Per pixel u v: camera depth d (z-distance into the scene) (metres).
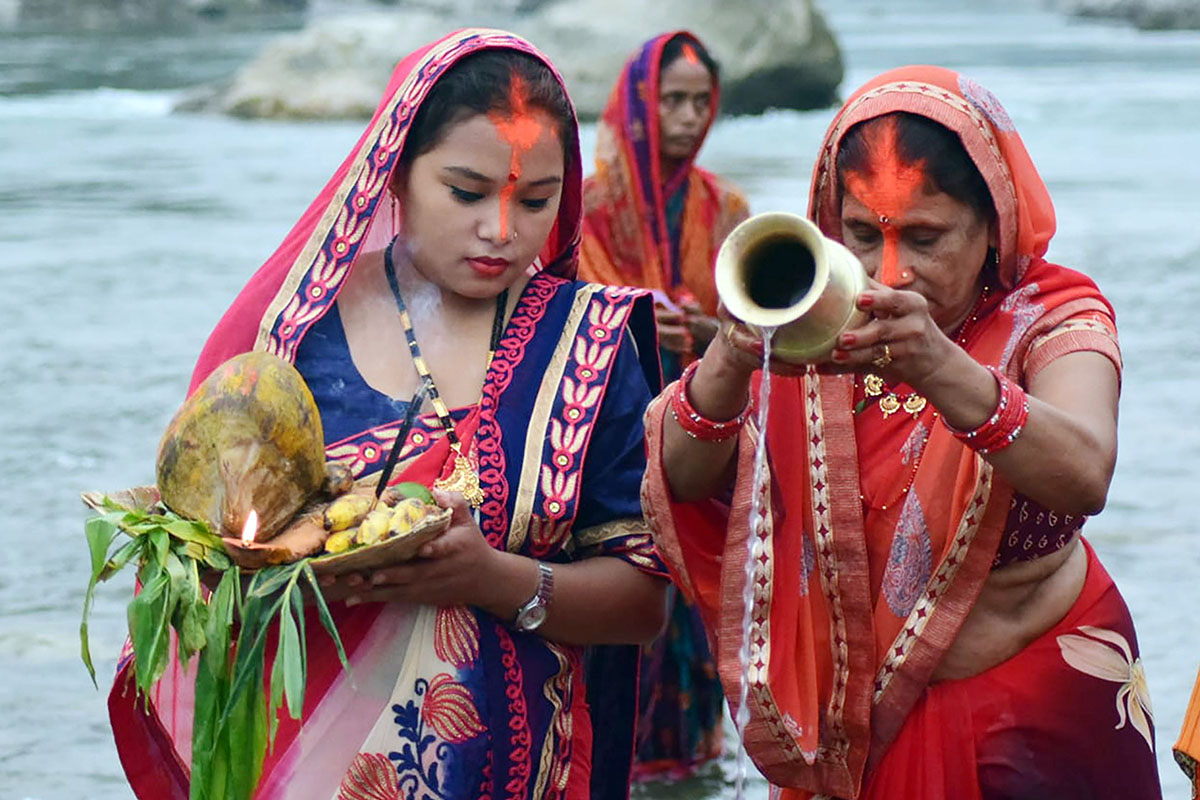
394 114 4.18
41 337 13.61
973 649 4.14
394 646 4.09
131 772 4.38
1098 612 4.22
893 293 3.54
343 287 4.32
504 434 4.18
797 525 4.17
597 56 30.73
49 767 6.43
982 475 3.97
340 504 3.89
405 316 4.27
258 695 3.90
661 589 4.41
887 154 3.90
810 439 4.16
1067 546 4.19
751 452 4.16
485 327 4.28
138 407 11.55
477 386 4.22
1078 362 3.95
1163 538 8.91
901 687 4.12
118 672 4.30
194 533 3.85
